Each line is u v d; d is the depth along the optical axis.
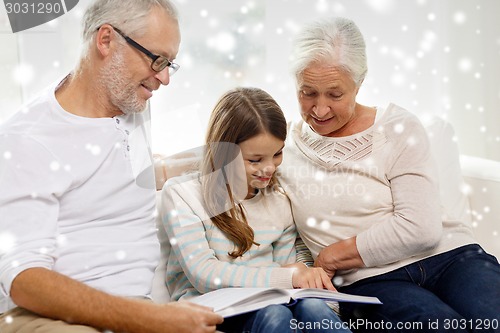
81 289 1.25
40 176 1.36
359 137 1.65
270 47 2.29
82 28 1.49
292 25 2.29
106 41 1.44
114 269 1.44
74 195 1.43
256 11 2.28
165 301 1.64
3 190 1.33
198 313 1.27
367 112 1.69
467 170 1.89
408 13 2.37
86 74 1.47
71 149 1.43
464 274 1.57
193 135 1.87
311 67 1.55
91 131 1.45
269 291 1.41
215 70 2.24
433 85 2.40
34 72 1.97
